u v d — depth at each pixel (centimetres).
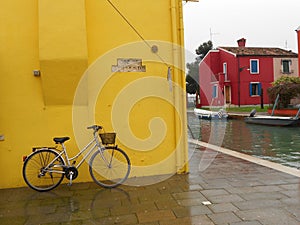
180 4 521
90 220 337
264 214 337
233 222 319
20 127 470
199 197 399
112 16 499
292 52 3288
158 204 379
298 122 1519
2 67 462
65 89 464
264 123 1642
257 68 3058
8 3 462
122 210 363
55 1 443
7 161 467
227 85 3108
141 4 509
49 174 467
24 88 468
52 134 477
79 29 448
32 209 374
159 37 516
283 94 1973
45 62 441
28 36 466
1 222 337
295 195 397
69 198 412
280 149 892
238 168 562
